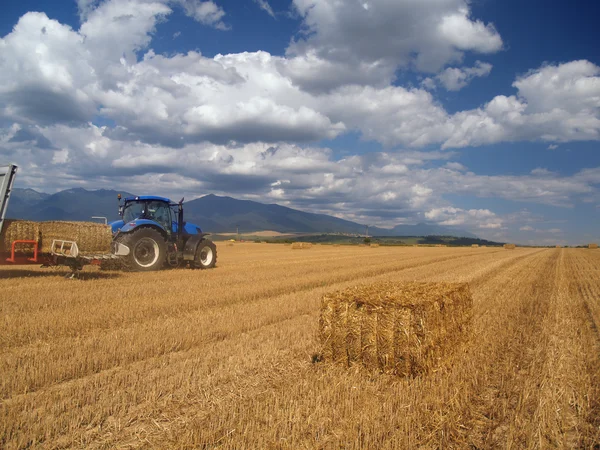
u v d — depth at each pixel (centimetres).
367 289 639
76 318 775
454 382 490
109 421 398
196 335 689
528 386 482
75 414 407
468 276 1603
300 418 394
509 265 2270
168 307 893
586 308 998
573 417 422
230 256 2803
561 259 2952
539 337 709
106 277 1296
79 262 1239
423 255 3098
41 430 377
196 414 412
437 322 546
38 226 1188
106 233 1295
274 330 746
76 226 1242
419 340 515
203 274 1445
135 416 407
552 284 1428
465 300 668
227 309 912
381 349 534
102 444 360
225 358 586
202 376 512
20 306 857
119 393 456
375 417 404
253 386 487
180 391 466
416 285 684
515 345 667
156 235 1484
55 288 1062
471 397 457
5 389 469
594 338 716
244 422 391
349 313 558
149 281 1234
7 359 556
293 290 1219
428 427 391
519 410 423
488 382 506
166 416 408
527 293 1206
